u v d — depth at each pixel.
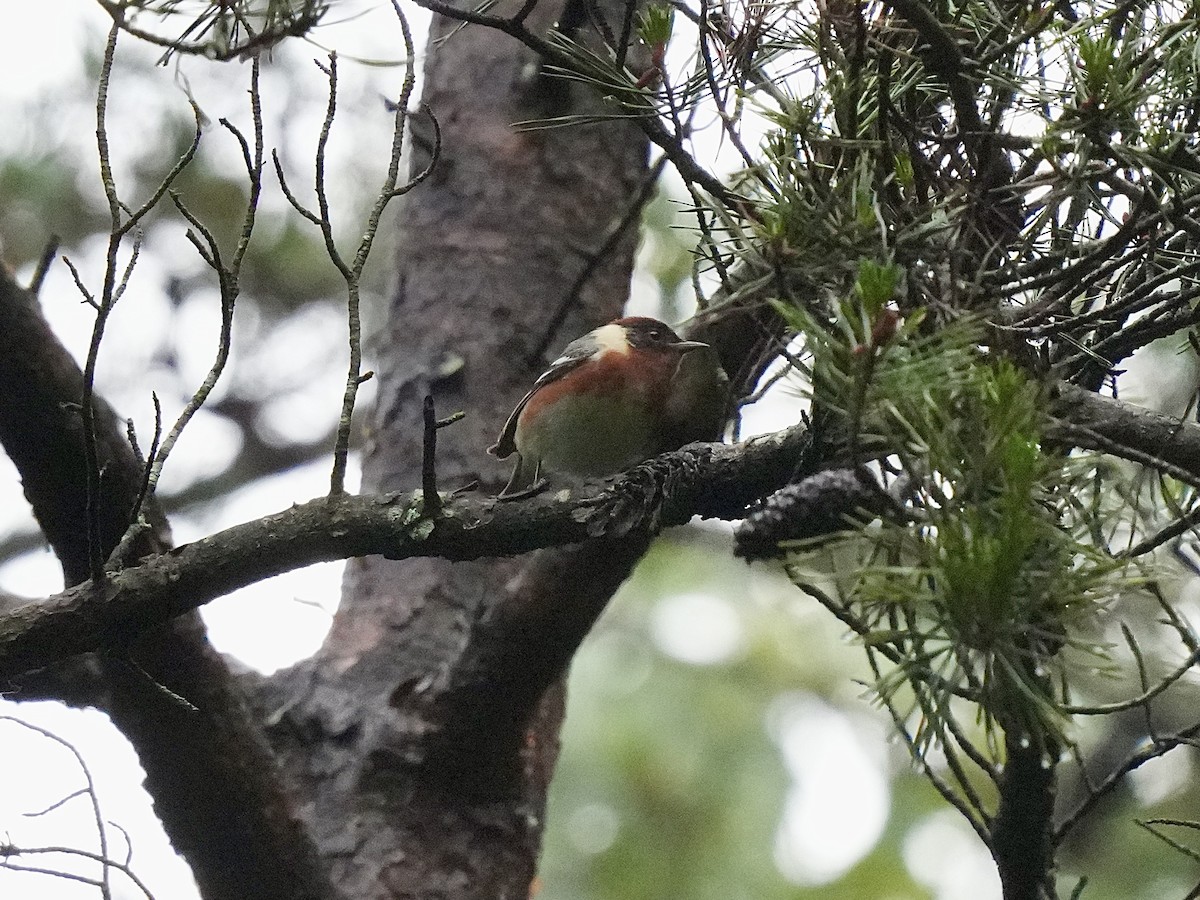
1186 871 10.96
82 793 6.02
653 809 12.15
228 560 6.09
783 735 12.66
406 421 9.40
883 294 4.18
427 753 8.06
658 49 5.56
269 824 6.99
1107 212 5.27
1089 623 4.37
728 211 5.47
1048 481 4.22
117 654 6.12
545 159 9.85
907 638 4.00
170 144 12.44
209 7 5.94
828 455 5.45
